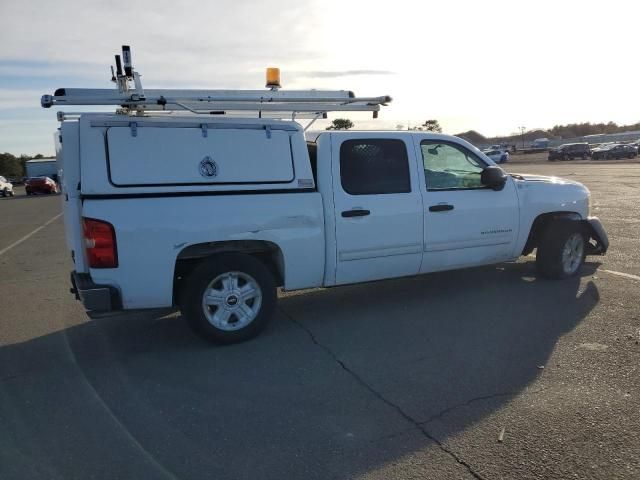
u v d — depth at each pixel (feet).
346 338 16.30
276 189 16.20
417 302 19.77
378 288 21.91
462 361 14.28
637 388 12.40
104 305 14.29
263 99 17.35
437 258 19.25
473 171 20.20
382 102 19.19
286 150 16.34
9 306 21.33
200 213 15.02
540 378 13.08
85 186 14.03
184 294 15.49
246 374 13.91
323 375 13.70
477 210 19.74
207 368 14.37
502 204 20.38
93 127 14.20
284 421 11.42
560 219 22.02
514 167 134.82
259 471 9.67
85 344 16.60
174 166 14.87
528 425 10.96
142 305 14.80
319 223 16.81
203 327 15.56
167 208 14.64
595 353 14.44
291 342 16.11
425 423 11.18
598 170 109.50
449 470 9.57
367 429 11.02
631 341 15.19
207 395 12.74
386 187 18.01
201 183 15.14
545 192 21.70
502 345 15.29
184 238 14.85
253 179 15.81
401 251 18.38
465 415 11.44
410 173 18.49
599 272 23.31
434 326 17.10
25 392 13.15
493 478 9.32
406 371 13.79
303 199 16.53
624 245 29.07
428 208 18.65
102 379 13.83
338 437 10.74
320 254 16.97
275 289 16.40
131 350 15.92
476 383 12.95
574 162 167.32
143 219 14.37
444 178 19.45
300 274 16.83
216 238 15.26
